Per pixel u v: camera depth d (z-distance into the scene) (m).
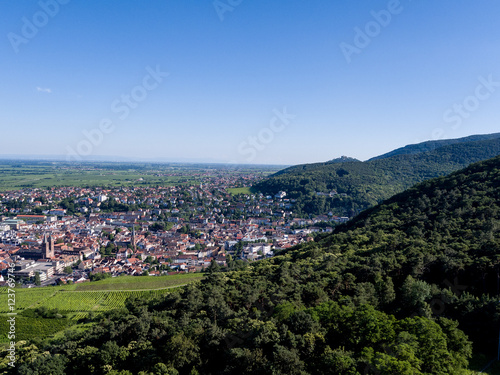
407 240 115.00
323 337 63.97
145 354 77.06
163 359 73.38
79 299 173.12
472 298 76.62
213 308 86.50
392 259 95.25
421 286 79.12
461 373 57.62
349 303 75.69
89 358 79.50
